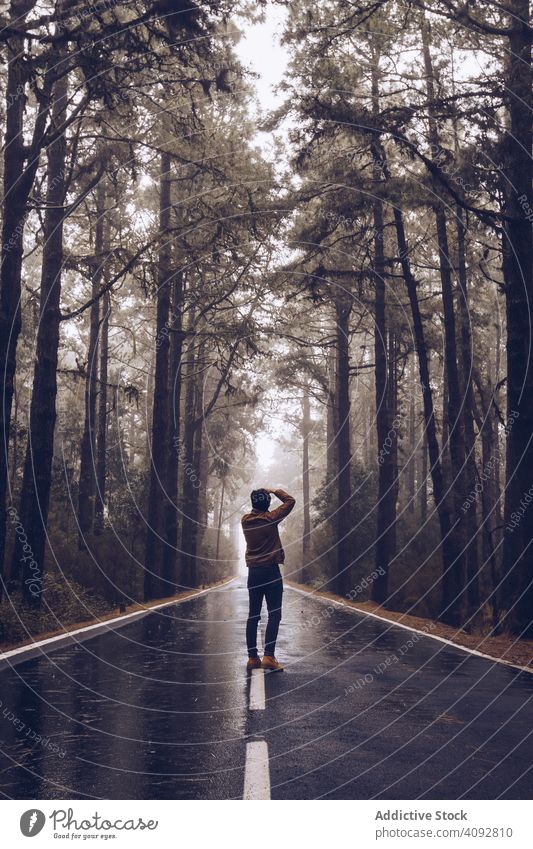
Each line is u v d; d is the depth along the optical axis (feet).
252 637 33.30
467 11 51.06
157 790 15.53
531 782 16.16
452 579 63.82
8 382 46.50
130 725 21.52
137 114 62.13
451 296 73.05
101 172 73.31
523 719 22.50
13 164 51.88
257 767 17.11
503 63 54.29
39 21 42.19
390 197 64.44
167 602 92.32
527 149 51.44
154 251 66.08
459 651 41.14
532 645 44.39
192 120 63.98
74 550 75.82
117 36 43.88
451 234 82.28
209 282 103.91
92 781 16.07
